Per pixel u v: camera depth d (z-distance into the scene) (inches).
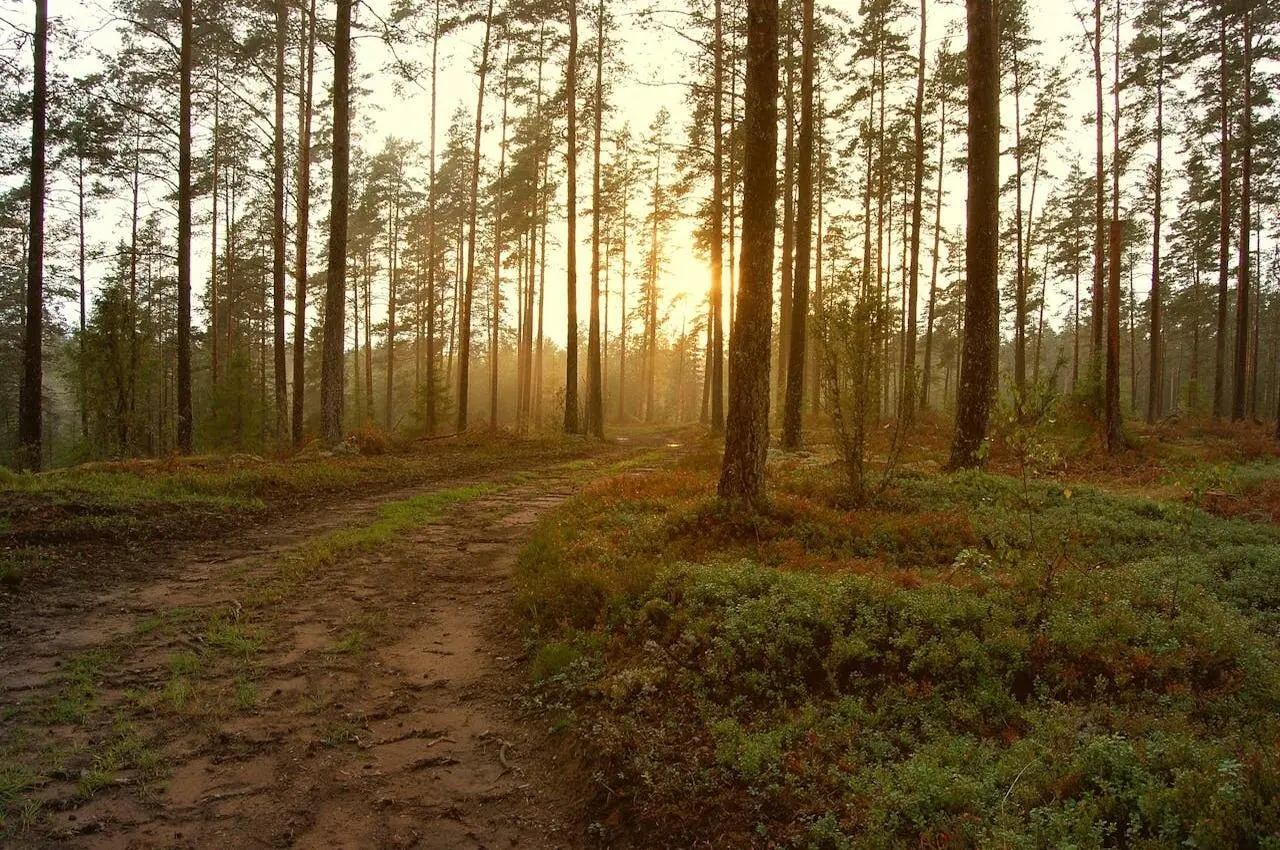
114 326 805.2
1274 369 2159.2
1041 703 198.5
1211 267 1617.9
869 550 336.5
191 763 194.9
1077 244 1572.3
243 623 291.4
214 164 1194.6
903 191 1368.1
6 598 304.7
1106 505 422.9
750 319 378.0
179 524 437.7
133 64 892.0
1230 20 1023.6
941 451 751.7
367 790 187.9
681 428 1797.5
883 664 223.0
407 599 330.0
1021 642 217.2
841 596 250.8
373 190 1599.4
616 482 537.6
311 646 274.4
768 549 331.9
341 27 758.5
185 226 768.3
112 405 814.5
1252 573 291.6
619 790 184.2
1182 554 323.6
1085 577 267.7
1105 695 198.4
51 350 1743.4
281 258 985.5
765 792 174.2
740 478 379.6
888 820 156.7
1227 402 2218.3
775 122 375.9
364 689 242.5
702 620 247.0
